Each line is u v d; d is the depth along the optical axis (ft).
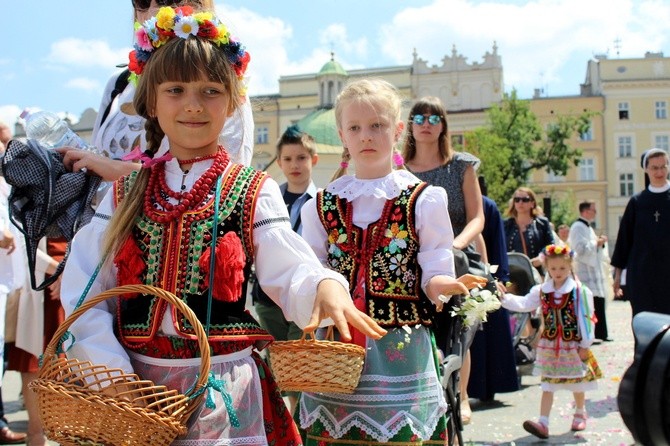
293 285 6.86
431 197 9.74
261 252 7.03
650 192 21.47
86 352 6.35
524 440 16.29
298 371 7.50
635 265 21.42
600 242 37.76
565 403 20.48
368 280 9.57
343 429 8.92
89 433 5.73
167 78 6.91
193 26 6.98
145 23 7.14
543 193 159.84
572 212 164.66
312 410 9.23
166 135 7.30
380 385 8.98
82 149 9.52
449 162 15.42
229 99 7.18
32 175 8.34
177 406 5.99
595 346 34.01
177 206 6.88
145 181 7.13
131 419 5.70
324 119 115.65
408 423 8.83
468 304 9.94
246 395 6.58
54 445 15.67
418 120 15.15
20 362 15.20
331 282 6.72
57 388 5.82
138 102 7.38
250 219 6.95
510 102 125.08
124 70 10.07
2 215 13.79
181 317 6.55
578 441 16.15
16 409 20.13
